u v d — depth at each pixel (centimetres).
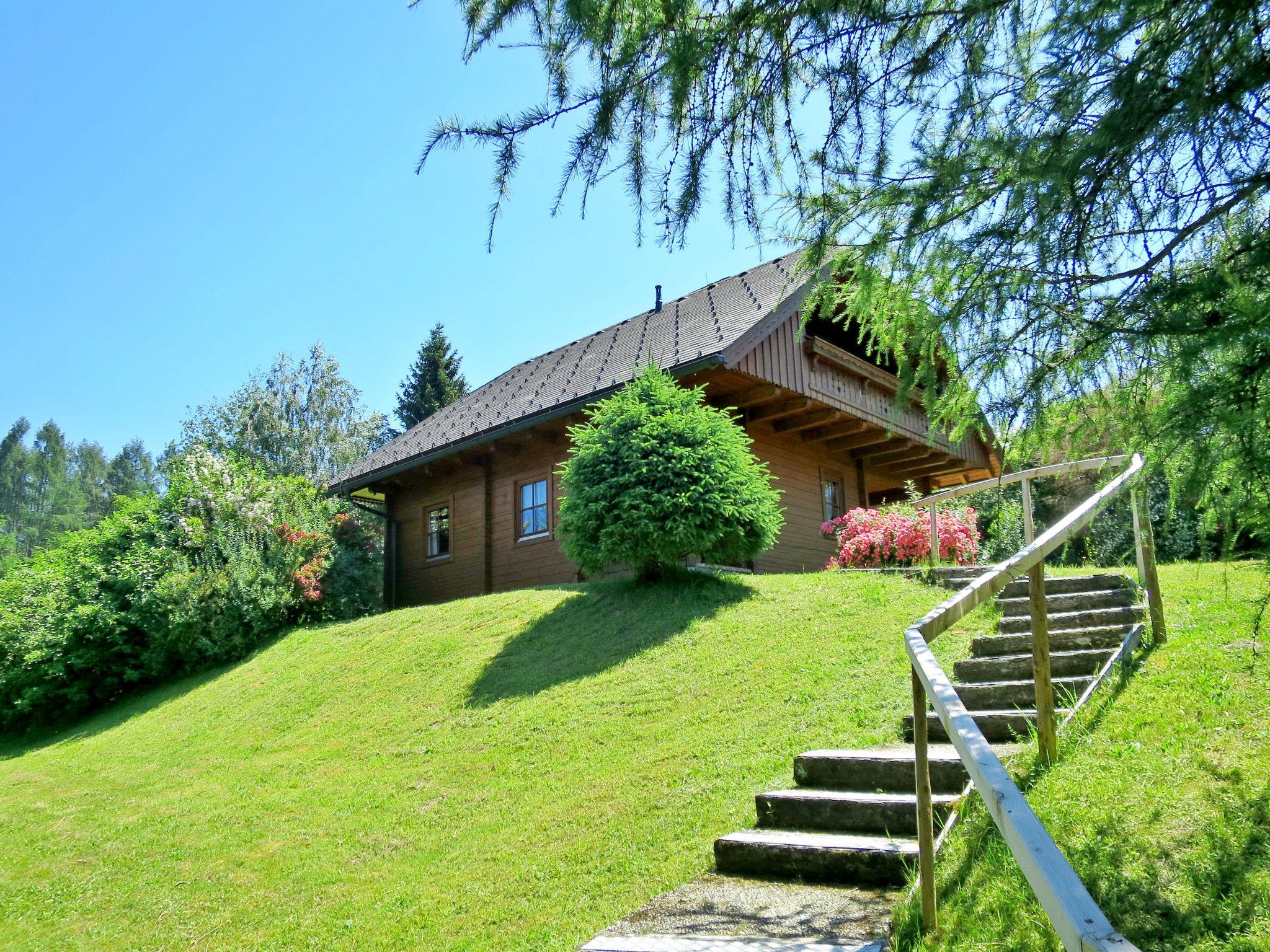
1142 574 583
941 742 519
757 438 1472
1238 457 226
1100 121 245
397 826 664
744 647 837
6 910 644
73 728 1471
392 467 1772
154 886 645
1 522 6056
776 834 439
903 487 2000
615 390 1278
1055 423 295
